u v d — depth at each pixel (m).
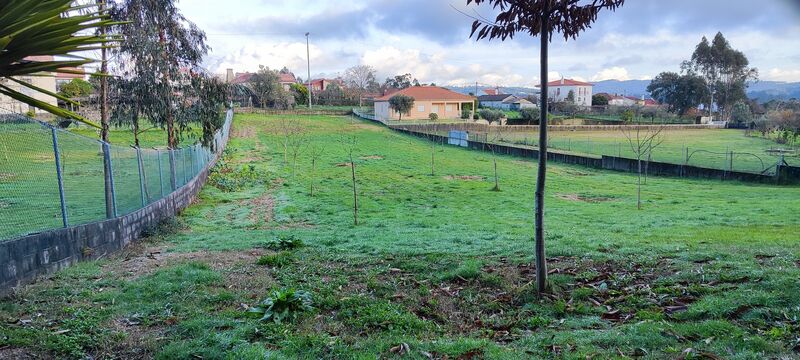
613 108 73.81
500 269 6.41
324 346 4.02
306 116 58.94
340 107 70.50
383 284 5.91
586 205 16.91
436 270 6.55
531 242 8.56
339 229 12.09
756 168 27.12
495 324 4.64
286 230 12.09
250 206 16.64
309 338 4.14
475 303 5.24
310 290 5.64
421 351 3.88
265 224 13.49
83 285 5.76
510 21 5.00
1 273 5.40
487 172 26.73
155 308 4.96
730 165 26.31
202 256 7.87
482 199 18.36
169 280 5.96
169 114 15.94
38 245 6.22
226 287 5.84
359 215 14.84
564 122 62.12
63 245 6.86
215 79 17.70
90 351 3.96
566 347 3.80
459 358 3.73
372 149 35.91
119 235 8.98
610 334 3.99
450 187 21.39
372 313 4.81
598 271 6.14
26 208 8.80
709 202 16.72
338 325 4.58
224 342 4.00
